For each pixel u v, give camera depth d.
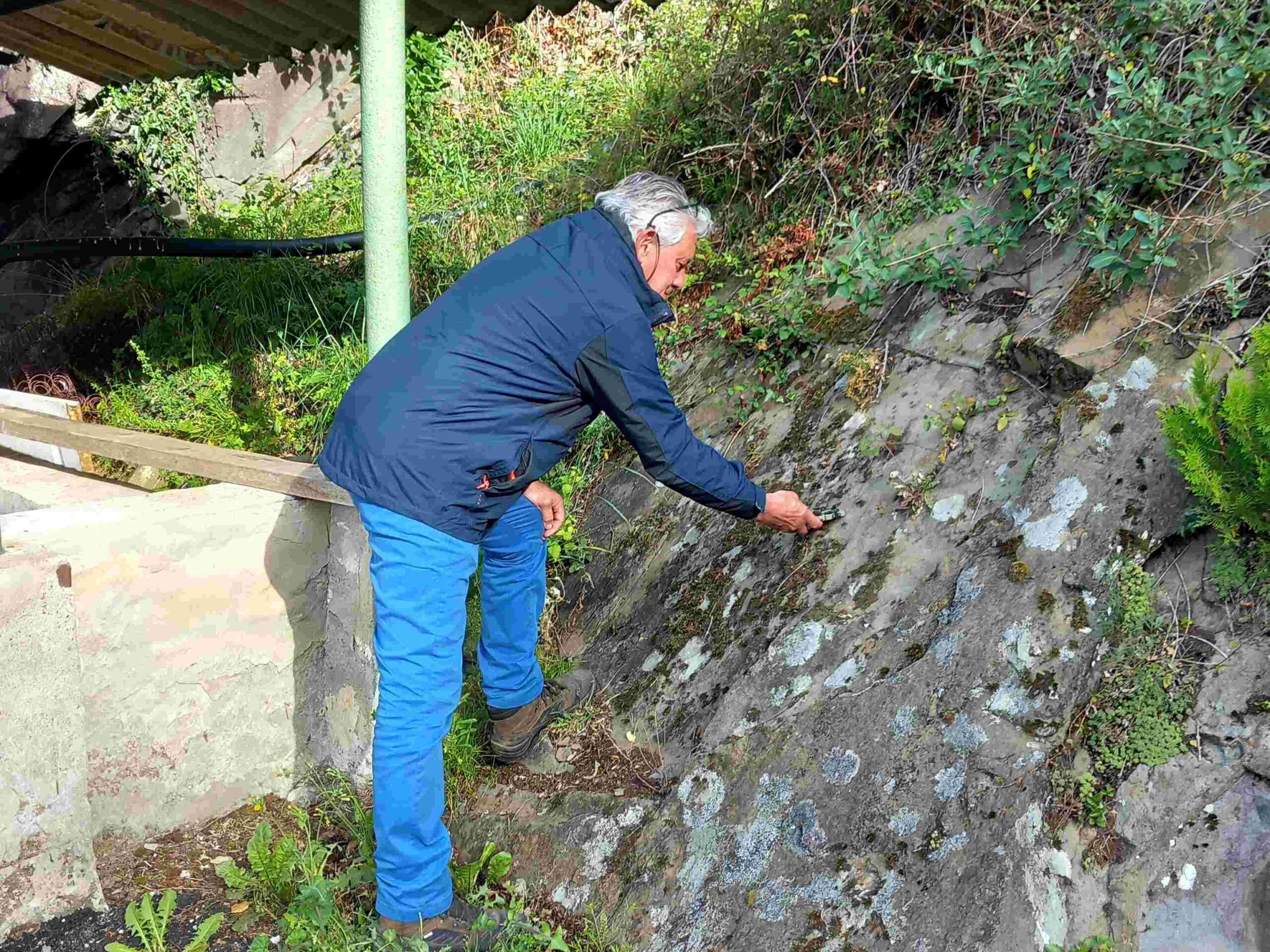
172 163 8.83
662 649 3.00
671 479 2.34
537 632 2.90
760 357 3.53
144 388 6.03
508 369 2.17
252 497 2.83
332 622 2.92
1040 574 2.18
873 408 2.99
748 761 2.39
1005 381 2.67
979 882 1.89
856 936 2.00
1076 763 2.01
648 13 7.38
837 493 2.87
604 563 3.53
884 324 3.18
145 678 2.65
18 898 2.32
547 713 2.92
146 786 2.72
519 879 2.61
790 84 4.17
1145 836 1.89
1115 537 2.13
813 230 3.79
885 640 2.39
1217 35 2.59
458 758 2.92
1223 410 1.91
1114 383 2.34
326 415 5.21
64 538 2.47
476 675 3.17
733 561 3.02
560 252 2.22
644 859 2.43
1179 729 1.93
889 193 3.57
